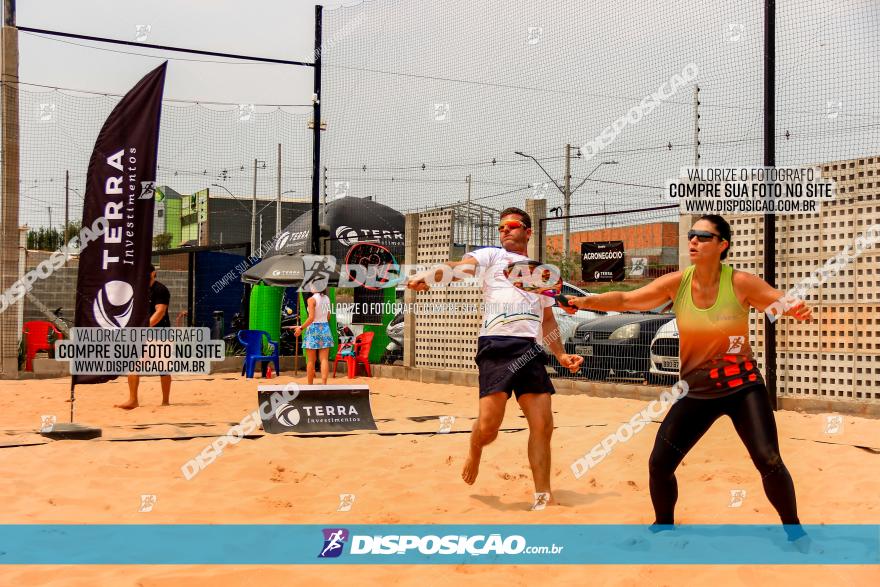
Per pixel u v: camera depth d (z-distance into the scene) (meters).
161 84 8.49
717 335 3.89
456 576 3.49
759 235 9.84
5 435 7.44
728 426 7.80
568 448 7.04
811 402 9.41
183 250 18.17
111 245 8.47
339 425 8.09
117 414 9.66
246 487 5.49
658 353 10.59
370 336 15.28
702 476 5.73
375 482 5.60
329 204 19.45
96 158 8.47
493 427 4.88
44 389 12.64
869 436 7.53
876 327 9.02
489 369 4.89
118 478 5.74
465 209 14.84
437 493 5.32
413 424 8.56
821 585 3.29
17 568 3.63
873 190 9.02
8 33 13.58
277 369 15.04
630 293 4.10
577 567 3.60
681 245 10.19
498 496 5.25
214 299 18.89
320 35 15.04
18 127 13.88
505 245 5.12
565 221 12.84
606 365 11.71
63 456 6.39
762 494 5.18
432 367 14.29
